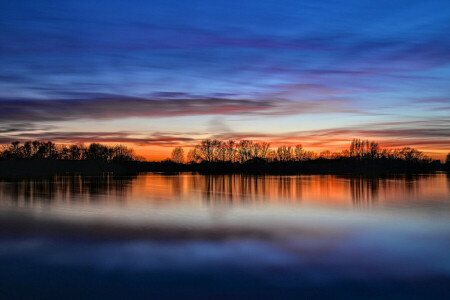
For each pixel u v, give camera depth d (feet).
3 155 451.53
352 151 476.95
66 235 63.21
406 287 40.68
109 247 55.47
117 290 39.42
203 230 67.97
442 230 68.39
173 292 38.99
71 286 40.40
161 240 59.98
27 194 128.98
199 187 171.12
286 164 449.48
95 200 112.88
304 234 64.95
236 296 38.17
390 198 123.24
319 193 141.08
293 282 41.88
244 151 493.36
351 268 46.55
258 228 70.08
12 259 49.39
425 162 461.78
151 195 130.62
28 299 37.11
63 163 387.14
